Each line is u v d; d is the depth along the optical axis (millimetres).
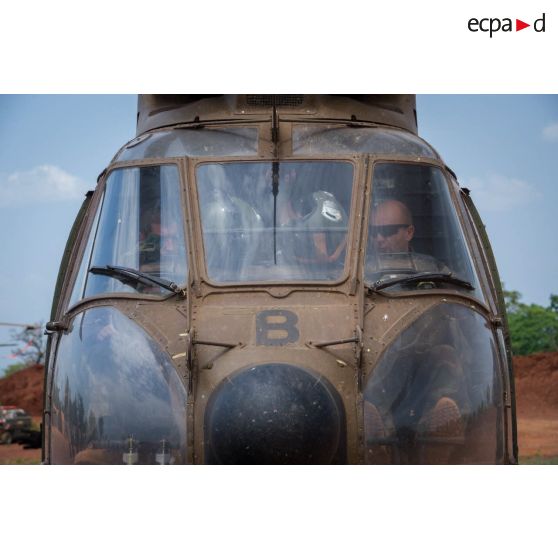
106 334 12648
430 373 12359
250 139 13859
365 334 12188
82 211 14719
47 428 13250
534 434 40031
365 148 13758
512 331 59938
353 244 12766
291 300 12273
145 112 15180
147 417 12188
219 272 12656
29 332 57250
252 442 11078
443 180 13789
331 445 11320
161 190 13406
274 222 13062
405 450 12094
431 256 13281
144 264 13062
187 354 11789
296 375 11406
